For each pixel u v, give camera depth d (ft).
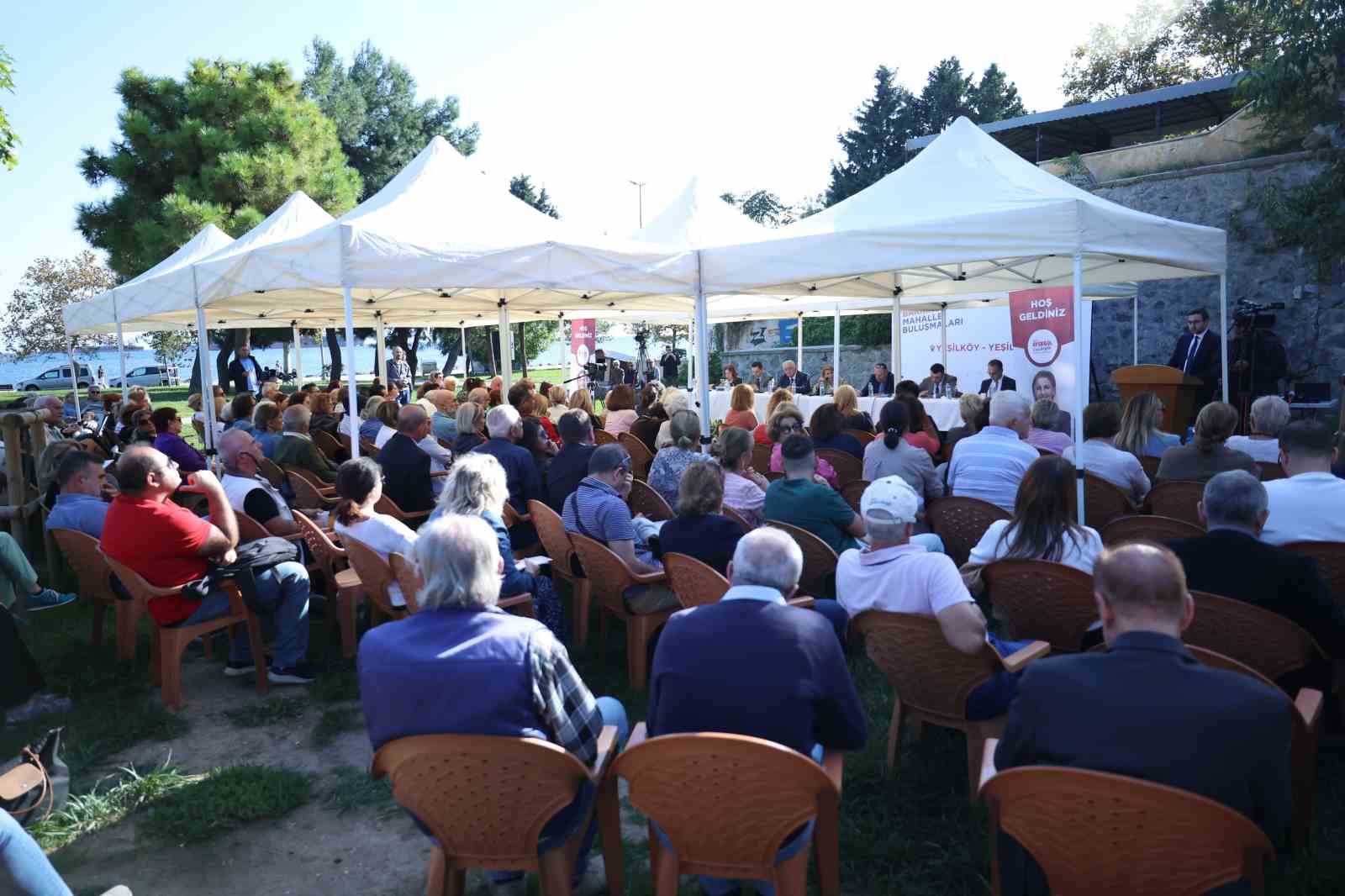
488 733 6.50
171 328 44.93
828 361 67.21
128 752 11.64
